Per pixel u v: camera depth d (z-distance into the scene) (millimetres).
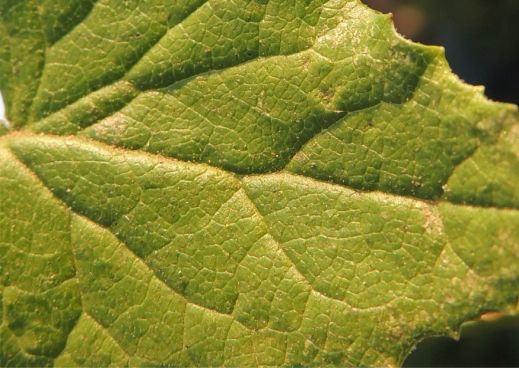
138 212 171
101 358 171
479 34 332
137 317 171
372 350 165
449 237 162
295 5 168
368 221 166
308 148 168
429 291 163
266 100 169
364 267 166
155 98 171
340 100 167
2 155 172
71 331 171
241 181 170
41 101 172
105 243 171
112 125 172
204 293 170
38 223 172
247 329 169
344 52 166
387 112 165
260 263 169
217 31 170
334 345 166
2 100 172
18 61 172
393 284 164
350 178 166
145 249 171
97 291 171
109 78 172
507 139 160
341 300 166
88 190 172
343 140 167
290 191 168
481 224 161
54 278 171
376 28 165
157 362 170
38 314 171
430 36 346
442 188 162
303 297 168
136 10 171
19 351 171
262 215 169
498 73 331
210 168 170
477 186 161
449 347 263
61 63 172
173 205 171
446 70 162
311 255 167
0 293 171
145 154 171
